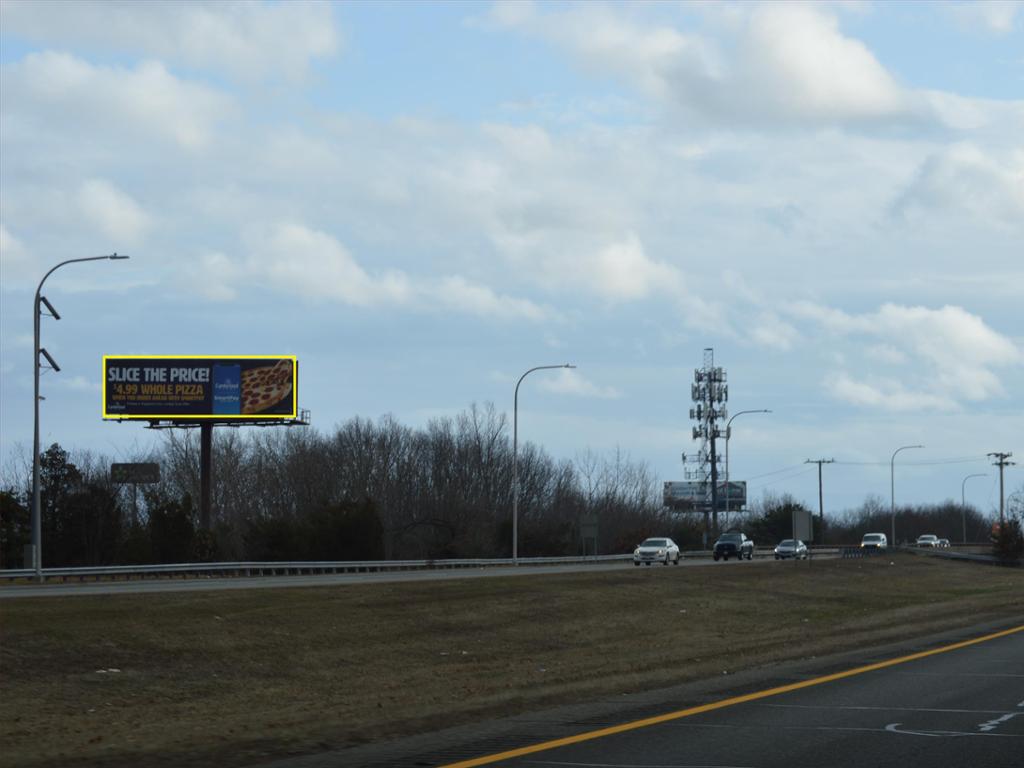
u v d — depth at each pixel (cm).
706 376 14938
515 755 1364
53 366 5475
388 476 11844
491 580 5600
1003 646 3038
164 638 3409
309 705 2197
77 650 3144
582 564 9038
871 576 8038
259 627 3747
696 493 17638
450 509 11475
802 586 6794
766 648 3053
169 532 8119
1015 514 16950
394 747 1415
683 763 1324
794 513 7175
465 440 12644
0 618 3353
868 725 1627
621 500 14438
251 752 1373
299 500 11406
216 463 11656
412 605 4559
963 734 1550
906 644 3119
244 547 9312
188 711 2330
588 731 1553
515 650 3825
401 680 2917
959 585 7738
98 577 6119
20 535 8300
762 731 1565
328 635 3797
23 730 1962
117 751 1399
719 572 7169
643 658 3005
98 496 9112
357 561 8069
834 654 2833
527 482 12875
